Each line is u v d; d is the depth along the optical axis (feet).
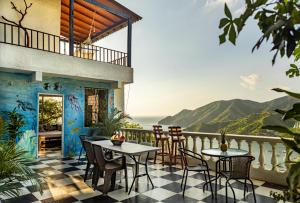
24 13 27.40
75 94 29.89
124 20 35.63
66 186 16.11
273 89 3.67
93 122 32.27
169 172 19.69
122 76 31.30
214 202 13.14
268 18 3.12
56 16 30.50
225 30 3.44
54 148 34.60
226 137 19.08
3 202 13.10
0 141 11.42
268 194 14.30
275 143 16.26
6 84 24.32
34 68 23.11
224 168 15.67
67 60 25.84
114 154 21.44
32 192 14.79
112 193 14.67
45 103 38.99
